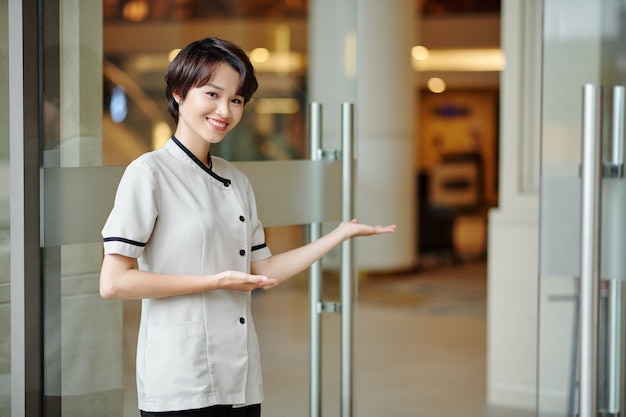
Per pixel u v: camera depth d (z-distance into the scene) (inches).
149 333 106.3
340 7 163.0
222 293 108.3
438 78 673.6
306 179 156.3
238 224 110.3
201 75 105.0
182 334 105.7
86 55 130.3
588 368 152.1
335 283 160.2
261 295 171.2
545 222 155.6
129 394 132.2
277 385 161.5
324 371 160.7
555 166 154.3
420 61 657.0
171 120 139.4
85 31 130.1
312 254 117.3
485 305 407.5
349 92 163.6
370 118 486.3
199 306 106.7
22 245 124.3
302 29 160.2
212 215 107.6
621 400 154.3
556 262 155.3
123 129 134.2
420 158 855.1
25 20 123.3
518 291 249.8
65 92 128.0
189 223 105.7
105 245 102.9
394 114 488.4
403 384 269.1
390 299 426.3
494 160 842.2
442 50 625.0
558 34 152.7
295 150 155.7
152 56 137.9
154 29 138.0
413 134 502.0
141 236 102.9
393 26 481.1
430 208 608.7
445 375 280.4
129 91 135.0
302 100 158.7
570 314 154.9
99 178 131.1
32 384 126.7
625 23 151.0
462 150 846.5
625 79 151.1
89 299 130.9
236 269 109.7
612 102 151.6
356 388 264.5
